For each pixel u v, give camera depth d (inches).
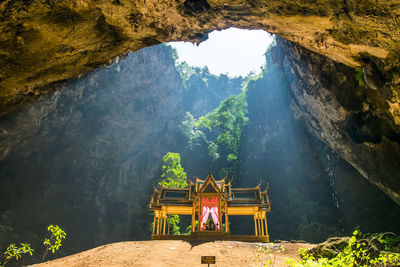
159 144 2100.1
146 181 1863.9
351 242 207.5
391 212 1159.6
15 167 1336.1
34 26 381.1
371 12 430.3
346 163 1373.0
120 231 1503.4
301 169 1631.4
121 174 1753.2
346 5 439.8
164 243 504.4
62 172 1487.5
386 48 494.9
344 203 1326.3
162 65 2162.9
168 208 753.0
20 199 1330.0
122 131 1792.6
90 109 1637.6
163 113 2235.5
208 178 685.3
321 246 358.3
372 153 935.7
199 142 2204.7
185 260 381.4
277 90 2018.9
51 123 1378.0
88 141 1598.2
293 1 453.7
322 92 1081.4
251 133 2001.7
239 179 1770.4
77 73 546.9
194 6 478.6
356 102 909.8
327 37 525.3
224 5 481.7
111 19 443.5
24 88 499.5
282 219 1473.9
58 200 1441.9
